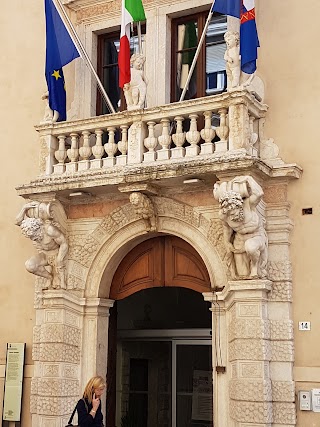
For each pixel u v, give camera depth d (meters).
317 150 9.15
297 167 9.06
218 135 9.31
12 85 11.77
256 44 9.10
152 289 12.73
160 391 11.75
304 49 9.48
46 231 10.18
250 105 9.24
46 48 10.64
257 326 8.76
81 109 11.08
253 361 8.71
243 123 9.06
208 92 10.48
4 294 11.11
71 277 10.34
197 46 10.70
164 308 12.52
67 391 9.98
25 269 11.02
